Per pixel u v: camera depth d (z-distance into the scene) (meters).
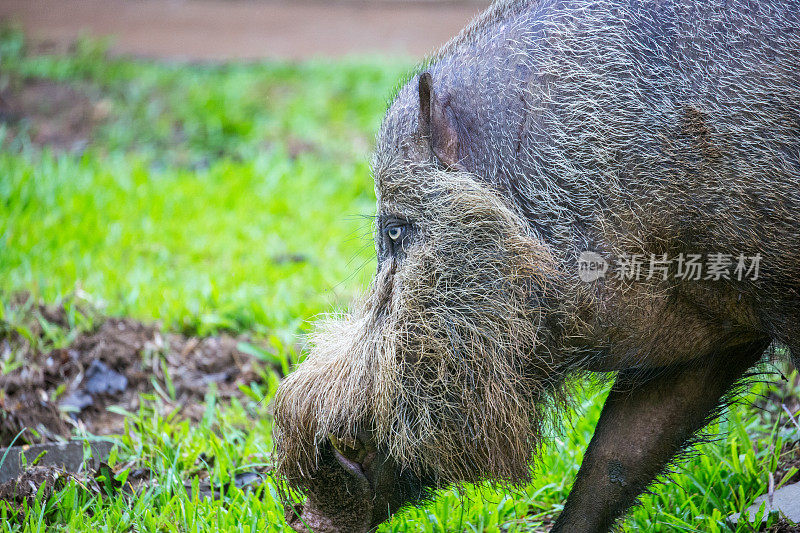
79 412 10.91
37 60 27.55
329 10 39.25
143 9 38.69
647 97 6.75
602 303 7.07
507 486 7.63
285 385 7.84
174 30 35.31
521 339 7.14
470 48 7.43
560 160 6.94
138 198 18.47
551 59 7.03
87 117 24.09
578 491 7.98
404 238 7.34
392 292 7.32
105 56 29.62
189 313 12.93
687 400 7.79
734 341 7.44
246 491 9.20
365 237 8.78
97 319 12.48
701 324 7.24
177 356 12.09
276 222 17.81
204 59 30.42
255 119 24.48
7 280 13.87
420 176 7.16
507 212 7.02
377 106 25.31
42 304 12.64
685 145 6.64
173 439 10.02
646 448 7.82
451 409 7.27
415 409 7.30
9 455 9.36
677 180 6.69
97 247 16.09
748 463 9.03
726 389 7.92
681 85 6.66
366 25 36.81
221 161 21.83
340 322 8.20
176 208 18.19
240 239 16.92
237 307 13.26
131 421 10.71
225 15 38.19
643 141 6.75
